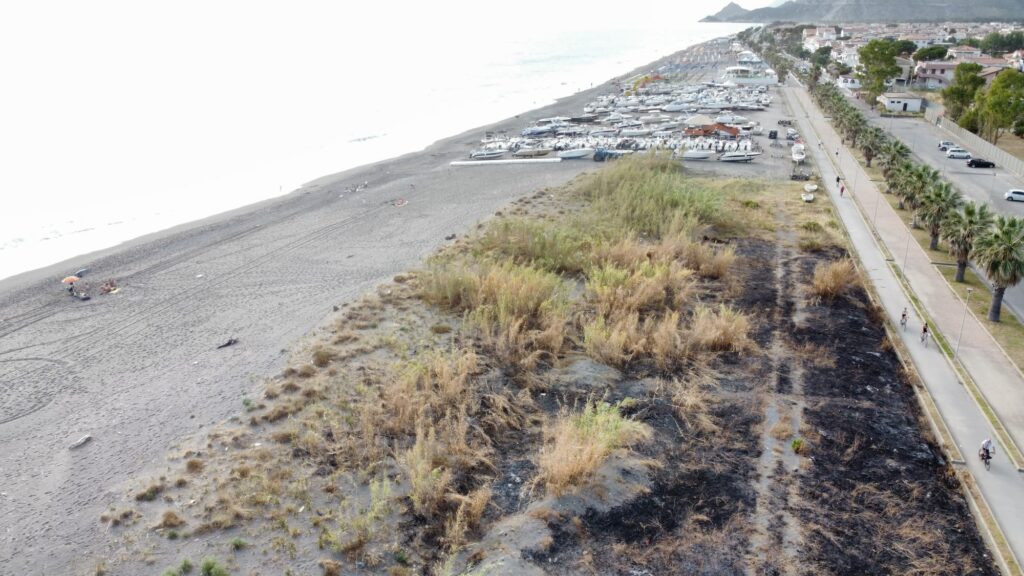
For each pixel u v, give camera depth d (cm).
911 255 4806
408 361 3216
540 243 4597
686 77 17462
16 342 3681
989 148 7688
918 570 2086
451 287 3919
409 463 2448
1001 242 3634
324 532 2183
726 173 7344
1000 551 2152
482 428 2733
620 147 8494
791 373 3209
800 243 4975
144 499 2366
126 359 3444
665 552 2130
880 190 6581
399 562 2084
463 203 6269
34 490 2452
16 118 11119
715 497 2386
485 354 3300
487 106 13838
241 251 5100
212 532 2202
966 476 2505
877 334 3631
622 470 2478
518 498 2375
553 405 2941
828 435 2739
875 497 2402
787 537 2202
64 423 2881
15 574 2067
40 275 4731
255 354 3425
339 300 4097
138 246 5312
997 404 2967
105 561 2095
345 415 2808
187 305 4112
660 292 3897
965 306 3966
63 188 7331
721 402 2966
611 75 19950
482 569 1981
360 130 11031
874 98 11862
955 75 10975
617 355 3253
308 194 6794
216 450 2620
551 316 3522
